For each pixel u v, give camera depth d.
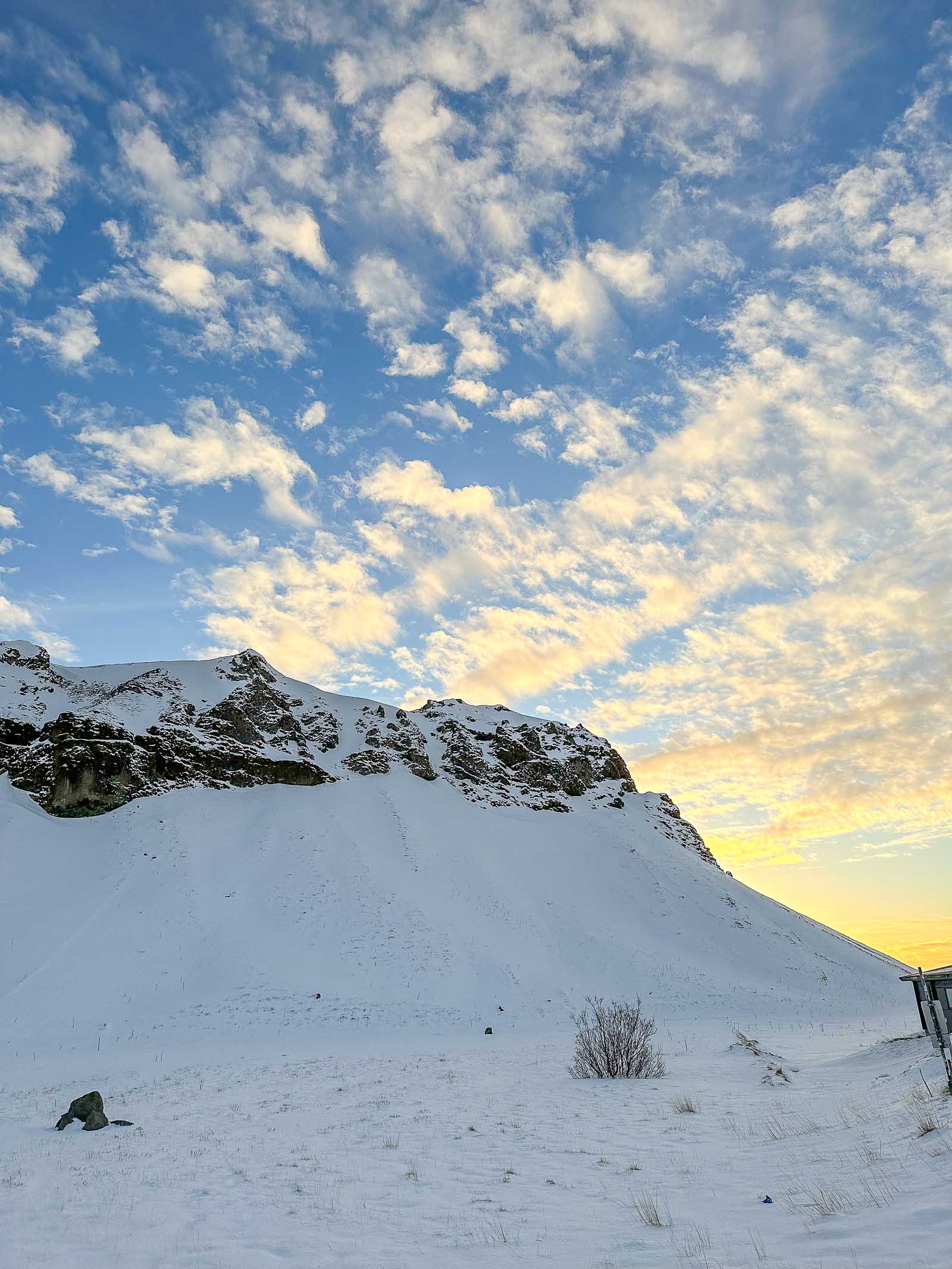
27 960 49.59
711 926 74.62
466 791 96.06
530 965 59.25
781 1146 12.11
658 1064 23.55
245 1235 8.93
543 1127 15.48
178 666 99.12
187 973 50.50
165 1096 22.22
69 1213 10.05
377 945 56.84
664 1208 9.25
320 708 102.19
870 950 88.94
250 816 73.75
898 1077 16.11
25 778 72.88
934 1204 7.31
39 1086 25.62
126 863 62.22
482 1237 8.52
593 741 118.75
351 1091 21.92
